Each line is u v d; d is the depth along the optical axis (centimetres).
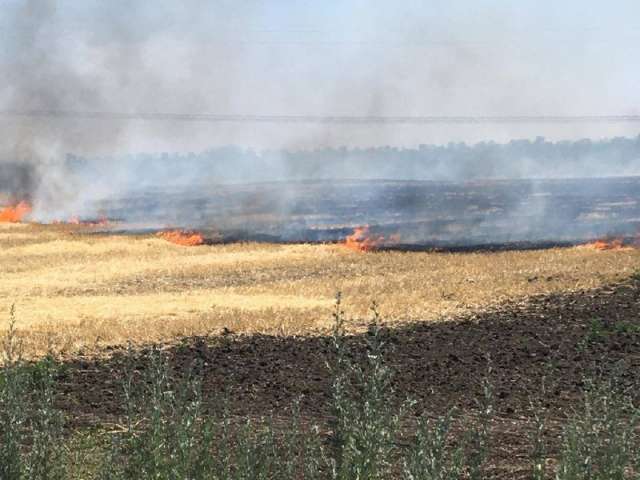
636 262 3781
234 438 917
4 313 2722
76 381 1675
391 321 2470
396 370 1798
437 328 2359
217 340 2208
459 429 1207
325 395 1573
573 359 1886
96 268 4256
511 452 1096
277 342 2178
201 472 691
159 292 3441
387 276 3703
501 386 1616
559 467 653
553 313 2556
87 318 2592
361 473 627
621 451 647
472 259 4278
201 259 4569
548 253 4456
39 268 4312
